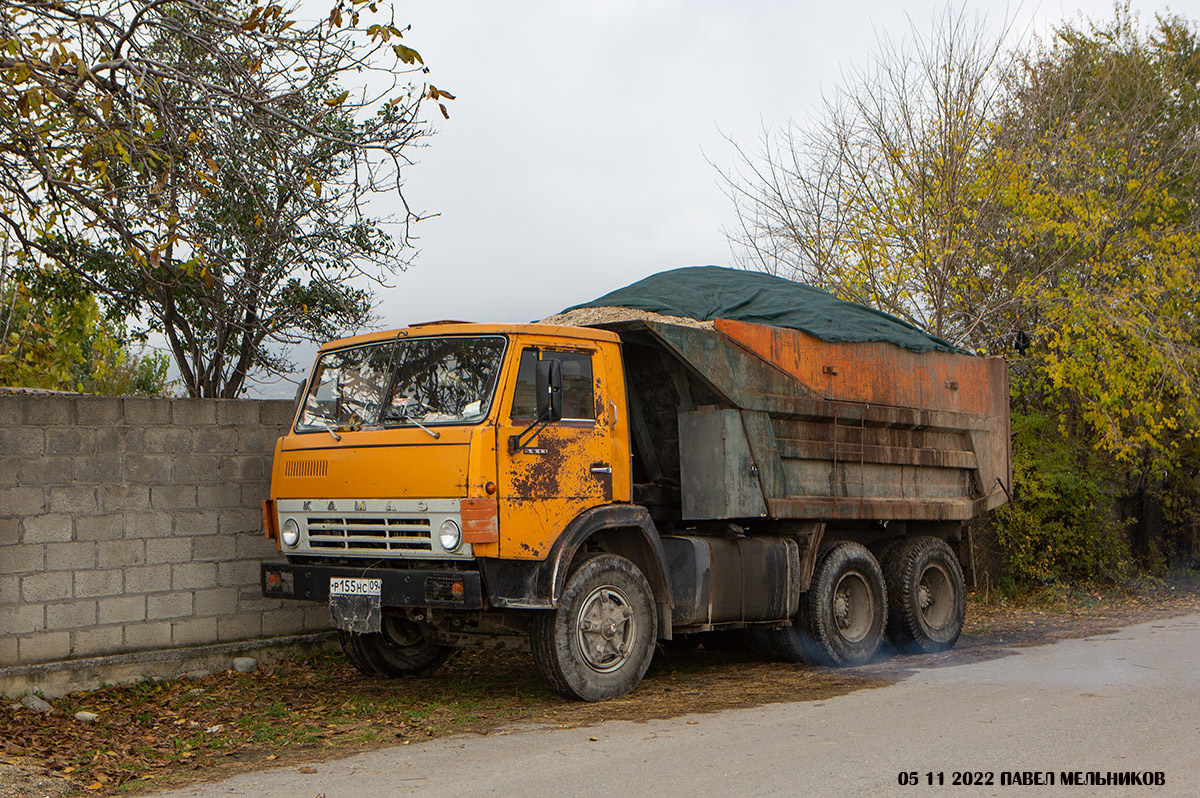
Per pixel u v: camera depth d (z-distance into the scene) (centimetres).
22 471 806
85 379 1998
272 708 764
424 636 876
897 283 1705
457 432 726
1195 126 2036
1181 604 1516
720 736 657
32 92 782
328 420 814
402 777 570
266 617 948
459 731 693
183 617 893
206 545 909
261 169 1023
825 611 981
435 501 727
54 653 816
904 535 1148
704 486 898
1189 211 2031
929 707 746
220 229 1047
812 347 979
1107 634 1183
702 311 963
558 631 764
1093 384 1620
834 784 535
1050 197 1714
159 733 695
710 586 877
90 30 852
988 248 1728
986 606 1522
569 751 623
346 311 1252
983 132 1736
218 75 972
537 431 752
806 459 966
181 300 1280
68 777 582
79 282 1198
